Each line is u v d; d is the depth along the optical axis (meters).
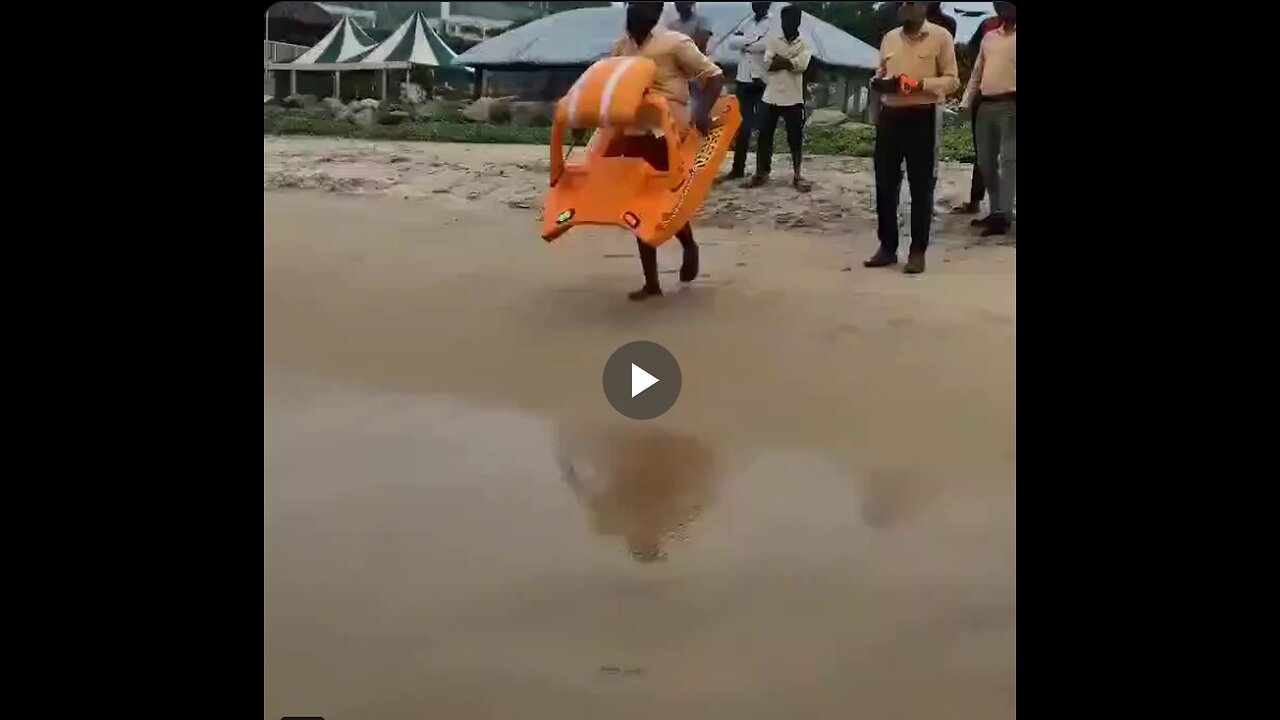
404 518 3.46
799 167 8.23
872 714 2.57
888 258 6.27
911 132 6.05
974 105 6.85
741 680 2.69
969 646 2.82
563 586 3.08
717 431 4.07
